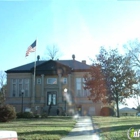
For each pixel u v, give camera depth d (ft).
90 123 81.51
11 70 186.29
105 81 137.18
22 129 58.44
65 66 181.27
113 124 71.10
